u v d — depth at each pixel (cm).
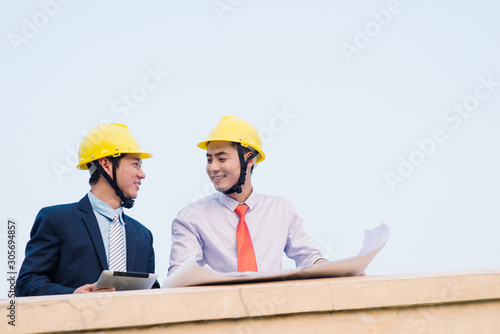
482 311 179
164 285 205
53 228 269
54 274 268
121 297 153
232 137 308
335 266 199
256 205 318
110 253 275
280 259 309
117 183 286
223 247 301
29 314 146
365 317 171
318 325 168
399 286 173
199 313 158
